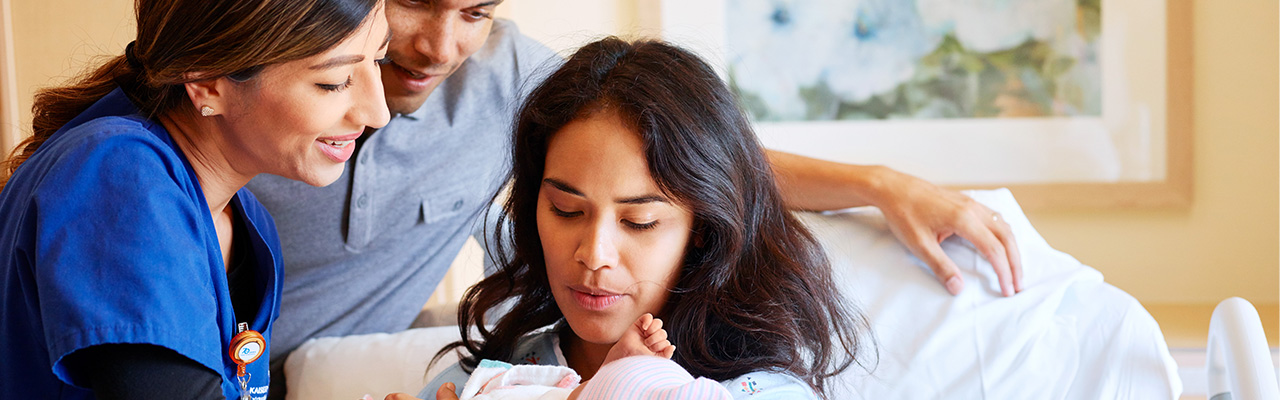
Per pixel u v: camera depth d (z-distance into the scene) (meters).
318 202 1.37
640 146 0.90
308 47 0.77
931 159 2.12
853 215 1.46
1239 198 2.05
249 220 0.96
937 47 2.10
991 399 1.24
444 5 1.15
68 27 1.83
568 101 0.93
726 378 0.98
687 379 0.86
